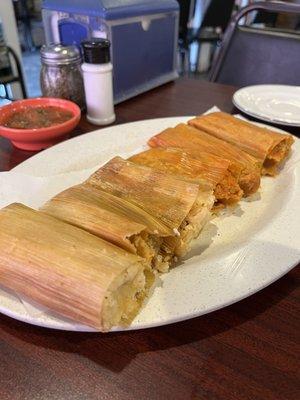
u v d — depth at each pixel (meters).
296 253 0.23
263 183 0.34
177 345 0.19
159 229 0.22
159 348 0.19
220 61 0.63
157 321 0.19
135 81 0.51
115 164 0.29
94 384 0.18
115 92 0.48
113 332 0.20
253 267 0.22
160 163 0.30
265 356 0.19
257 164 0.33
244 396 0.17
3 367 0.18
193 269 0.22
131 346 0.19
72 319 0.18
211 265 0.22
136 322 0.19
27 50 1.71
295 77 0.60
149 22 0.48
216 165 0.30
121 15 0.44
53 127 0.36
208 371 0.18
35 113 0.39
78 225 0.21
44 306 0.19
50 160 0.35
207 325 0.20
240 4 1.30
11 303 0.20
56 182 0.31
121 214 0.23
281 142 0.35
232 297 0.20
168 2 0.51
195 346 0.19
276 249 0.23
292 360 0.19
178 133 0.35
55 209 0.23
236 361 0.19
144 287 0.20
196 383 0.18
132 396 0.17
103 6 0.43
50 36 0.51
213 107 0.45
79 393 0.17
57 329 0.19
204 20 1.34
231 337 0.20
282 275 0.22
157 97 0.52
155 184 0.27
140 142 0.38
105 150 0.37
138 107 0.49
